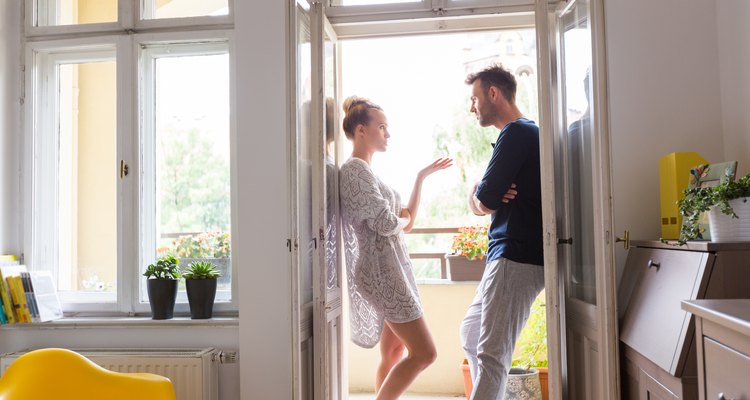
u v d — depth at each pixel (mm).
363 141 3229
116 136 3367
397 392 3006
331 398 2934
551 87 2947
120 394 2297
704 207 2012
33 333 3273
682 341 1843
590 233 2527
